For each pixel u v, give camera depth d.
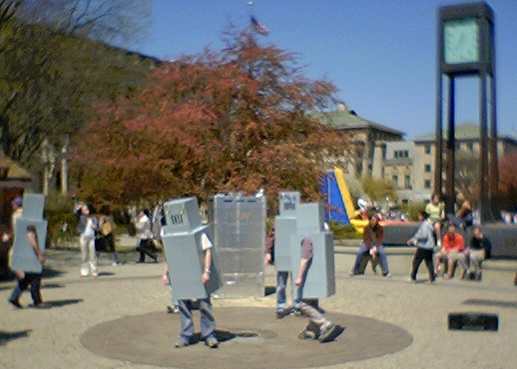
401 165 116.56
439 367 8.68
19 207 13.60
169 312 12.77
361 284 17.58
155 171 20.48
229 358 9.10
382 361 8.99
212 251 9.76
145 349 9.62
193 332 10.09
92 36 34.94
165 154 20.56
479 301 14.60
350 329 11.31
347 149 21.69
